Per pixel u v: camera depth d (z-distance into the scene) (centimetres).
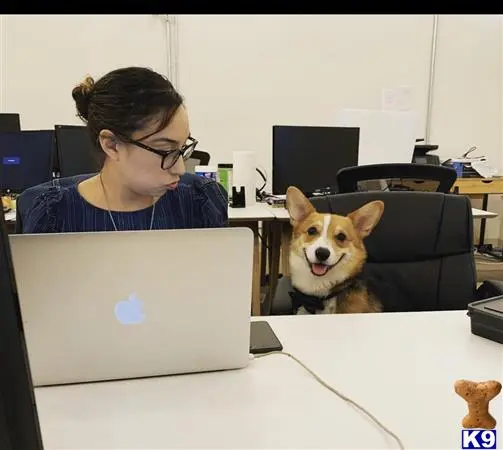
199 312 79
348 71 404
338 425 71
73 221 114
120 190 113
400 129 298
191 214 124
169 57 384
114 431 70
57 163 268
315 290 135
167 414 74
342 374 86
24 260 70
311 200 143
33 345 75
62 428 71
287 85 400
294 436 69
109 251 72
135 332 78
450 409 75
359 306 135
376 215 135
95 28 373
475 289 141
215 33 385
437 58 409
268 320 110
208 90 394
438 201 143
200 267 77
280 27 390
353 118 299
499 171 434
